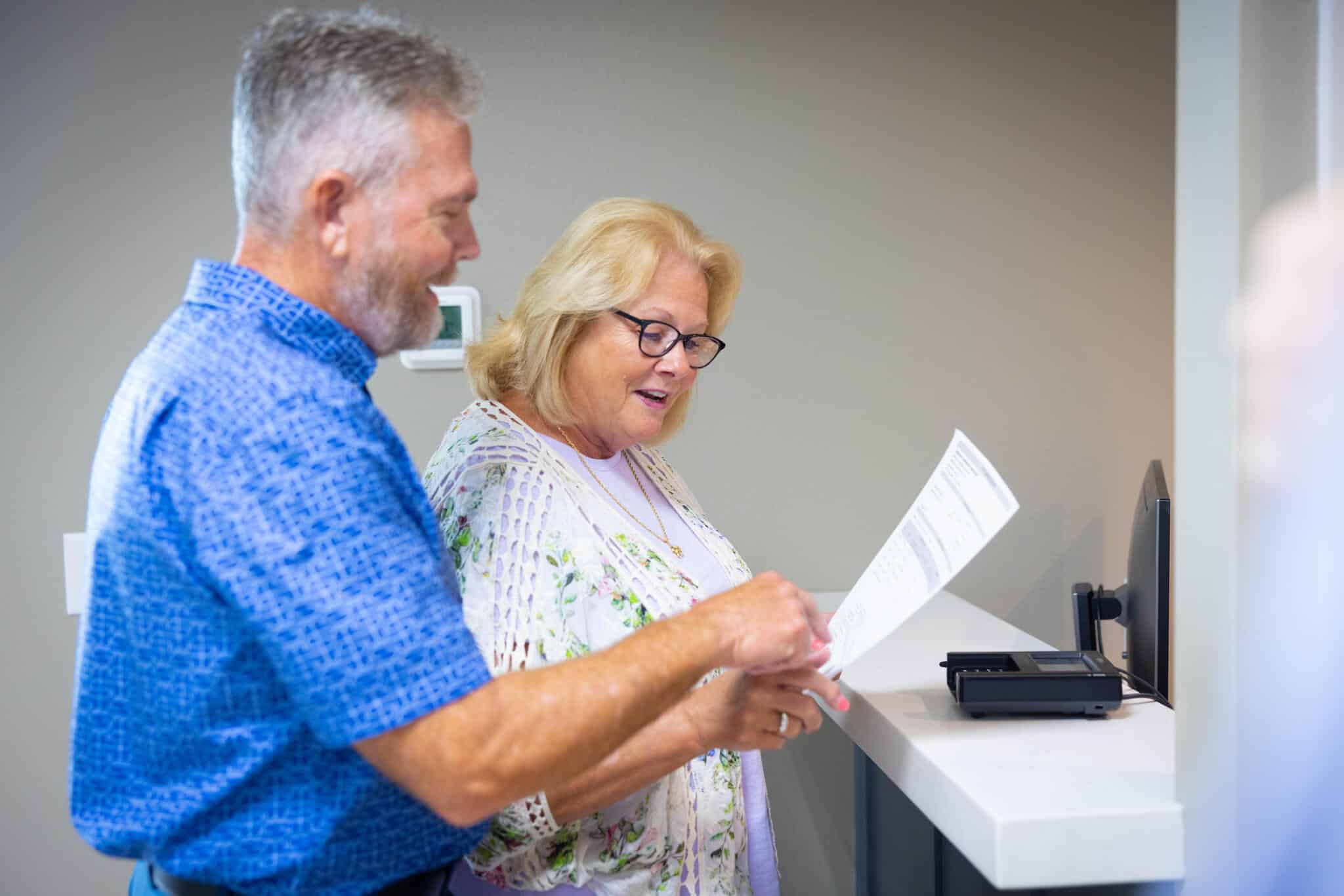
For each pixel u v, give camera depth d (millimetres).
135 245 2057
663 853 1243
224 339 854
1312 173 832
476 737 801
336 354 910
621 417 1355
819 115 2182
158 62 2039
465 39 2088
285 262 895
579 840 1199
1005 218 2254
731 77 2150
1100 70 2256
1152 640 1491
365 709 785
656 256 1302
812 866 2285
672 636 905
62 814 2109
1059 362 2295
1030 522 2320
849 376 2230
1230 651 885
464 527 1209
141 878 998
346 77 858
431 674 796
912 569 1122
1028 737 1135
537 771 823
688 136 2148
